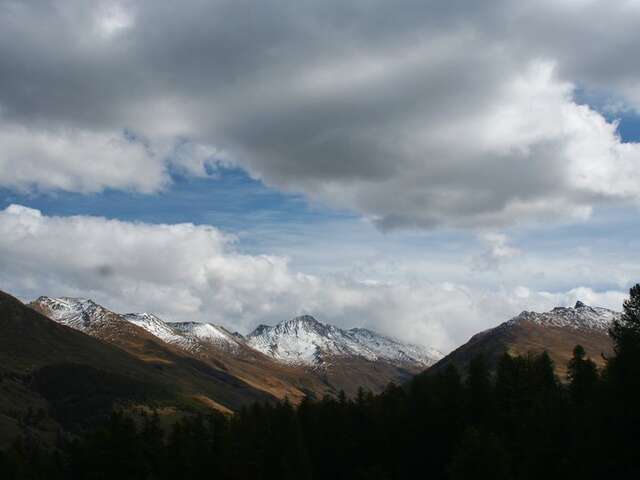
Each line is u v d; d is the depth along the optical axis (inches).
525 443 4003.4
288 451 4982.8
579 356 4805.6
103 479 5007.4
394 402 5433.1
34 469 5959.6
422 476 4805.6
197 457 5364.2
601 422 2886.3
